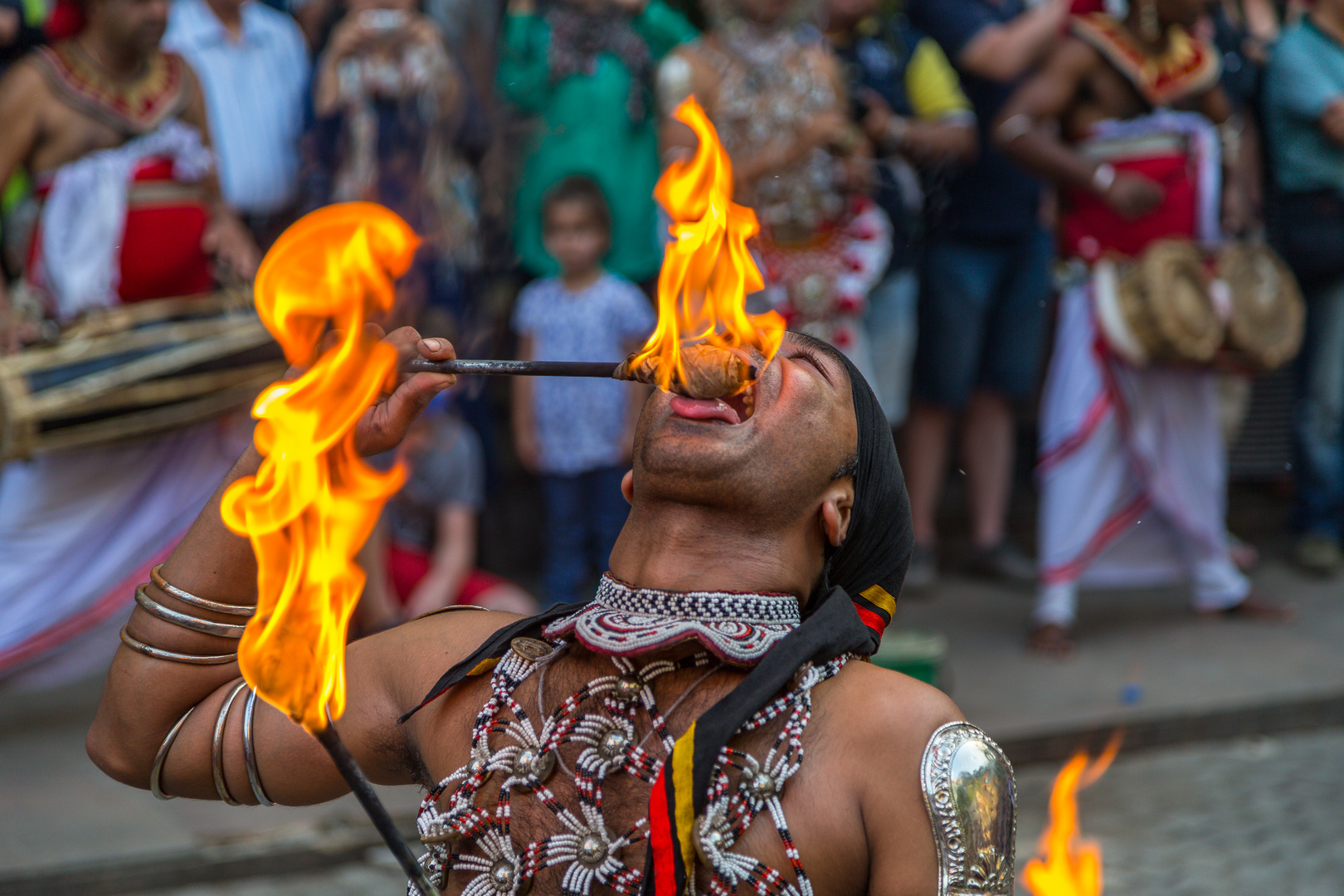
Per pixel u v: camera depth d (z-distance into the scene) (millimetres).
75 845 5293
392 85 7438
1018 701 7254
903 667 5664
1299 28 9594
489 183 8062
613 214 8125
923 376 9266
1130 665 7984
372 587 6566
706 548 1972
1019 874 5598
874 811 1837
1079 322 7980
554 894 1878
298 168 7738
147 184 6453
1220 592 8812
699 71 7477
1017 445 11156
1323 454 10180
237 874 5340
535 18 8070
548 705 1973
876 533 2174
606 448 7879
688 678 1925
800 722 1867
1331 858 5812
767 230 7570
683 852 1802
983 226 8906
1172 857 5785
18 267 7281
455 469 6895
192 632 2203
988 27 8484
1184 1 7469
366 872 5480
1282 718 7414
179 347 6328
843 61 8297
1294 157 9711
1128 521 8320
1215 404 8266
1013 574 9820
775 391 1991
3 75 7047
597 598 2051
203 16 7578
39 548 6473
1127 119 7703
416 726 2125
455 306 7785
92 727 2309
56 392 6070
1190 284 7691
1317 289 9945
